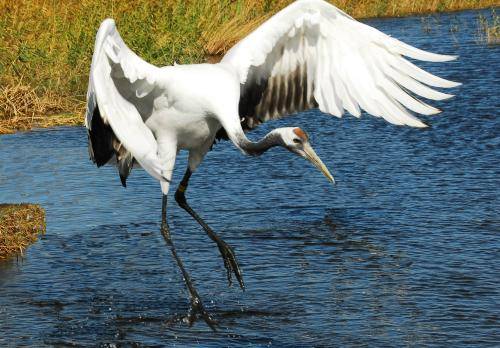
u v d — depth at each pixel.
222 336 9.66
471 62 27.11
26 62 23.22
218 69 9.25
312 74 9.11
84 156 17.20
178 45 26.11
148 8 27.47
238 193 14.91
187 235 12.95
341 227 13.03
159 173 7.93
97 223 13.38
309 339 9.47
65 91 22.80
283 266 11.58
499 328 9.56
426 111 8.30
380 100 8.53
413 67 8.37
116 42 8.37
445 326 9.64
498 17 36.69
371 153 17.41
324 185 15.28
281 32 9.05
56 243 12.52
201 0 30.75
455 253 11.81
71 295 10.79
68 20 25.91
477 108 20.84
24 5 25.89
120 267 11.72
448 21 38.28
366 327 9.70
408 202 14.15
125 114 8.11
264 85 9.46
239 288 10.91
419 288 10.70
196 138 9.63
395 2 42.66
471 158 16.69
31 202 14.30
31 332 9.79
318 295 10.59
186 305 10.55
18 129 19.75
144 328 9.92
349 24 8.74
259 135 19.78
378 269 11.36
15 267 11.66
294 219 13.47
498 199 14.15
